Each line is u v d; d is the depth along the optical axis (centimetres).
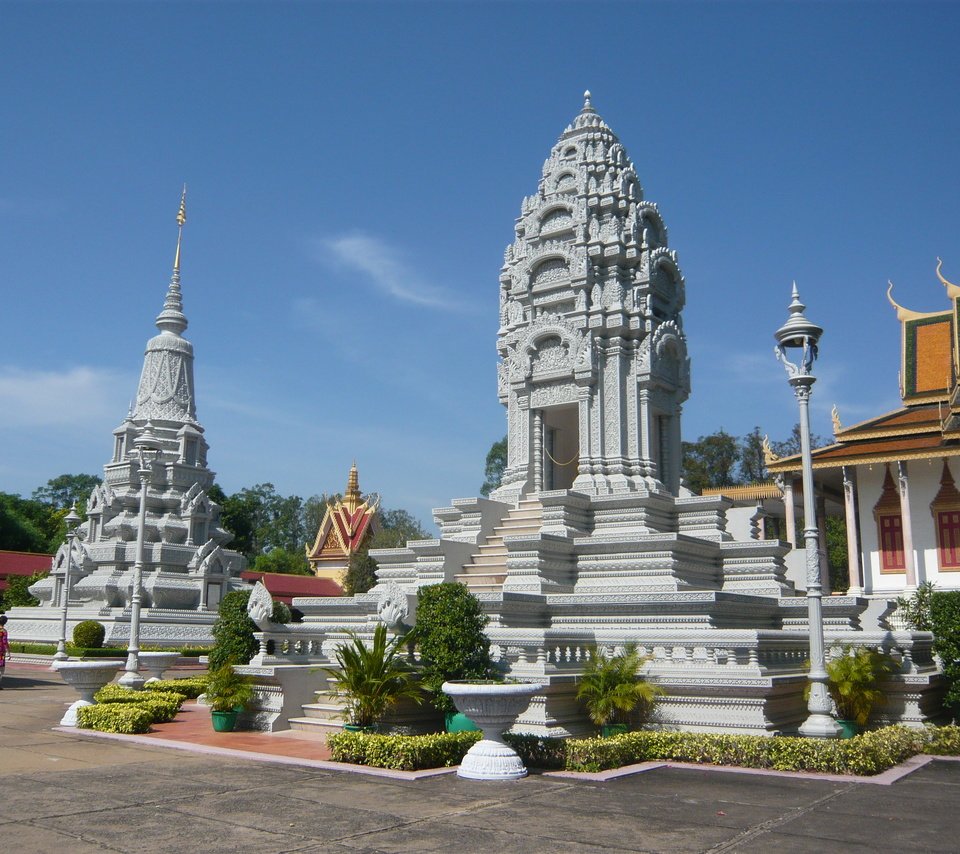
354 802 1216
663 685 1773
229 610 2202
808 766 1474
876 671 1870
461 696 1414
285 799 1232
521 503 2903
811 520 1694
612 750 1485
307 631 2075
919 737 1716
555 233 3102
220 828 1070
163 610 4688
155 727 1975
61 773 1428
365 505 8388
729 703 1720
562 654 1830
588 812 1166
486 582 2597
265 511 12631
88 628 4153
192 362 5759
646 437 2883
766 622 2373
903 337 5141
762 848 995
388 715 1719
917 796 1292
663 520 2759
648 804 1218
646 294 2986
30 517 9181
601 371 2934
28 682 3238
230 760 1552
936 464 4641
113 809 1166
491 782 1362
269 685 1933
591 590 2508
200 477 5478
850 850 988
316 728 1847
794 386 1759
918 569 4584
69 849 972
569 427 3262
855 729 1822
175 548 4981
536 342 3050
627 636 1859
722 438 9188
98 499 5178
